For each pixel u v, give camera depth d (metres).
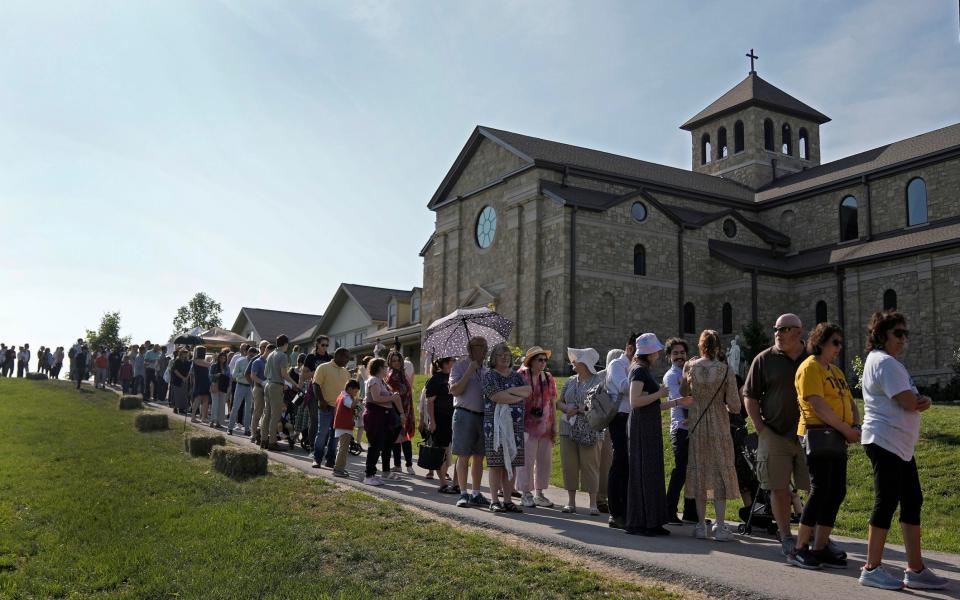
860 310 37.97
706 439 9.44
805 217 44.38
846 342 38.34
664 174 45.56
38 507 11.18
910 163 39.38
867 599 6.58
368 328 64.38
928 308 35.19
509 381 10.90
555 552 8.67
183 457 15.62
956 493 13.52
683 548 8.69
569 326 36.50
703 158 54.19
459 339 13.54
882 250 37.38
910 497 7.02
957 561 8.71
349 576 8.16
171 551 9.09
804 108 52.41
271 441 17.69
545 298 38.03
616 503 10.00
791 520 10.02
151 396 33.62
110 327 63.12
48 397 30.88
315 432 17.78
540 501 12.30
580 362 11.69
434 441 13.12
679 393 10.55
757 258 42.12
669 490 10.60
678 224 40.59
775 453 8.37
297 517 10.47
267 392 17.86
